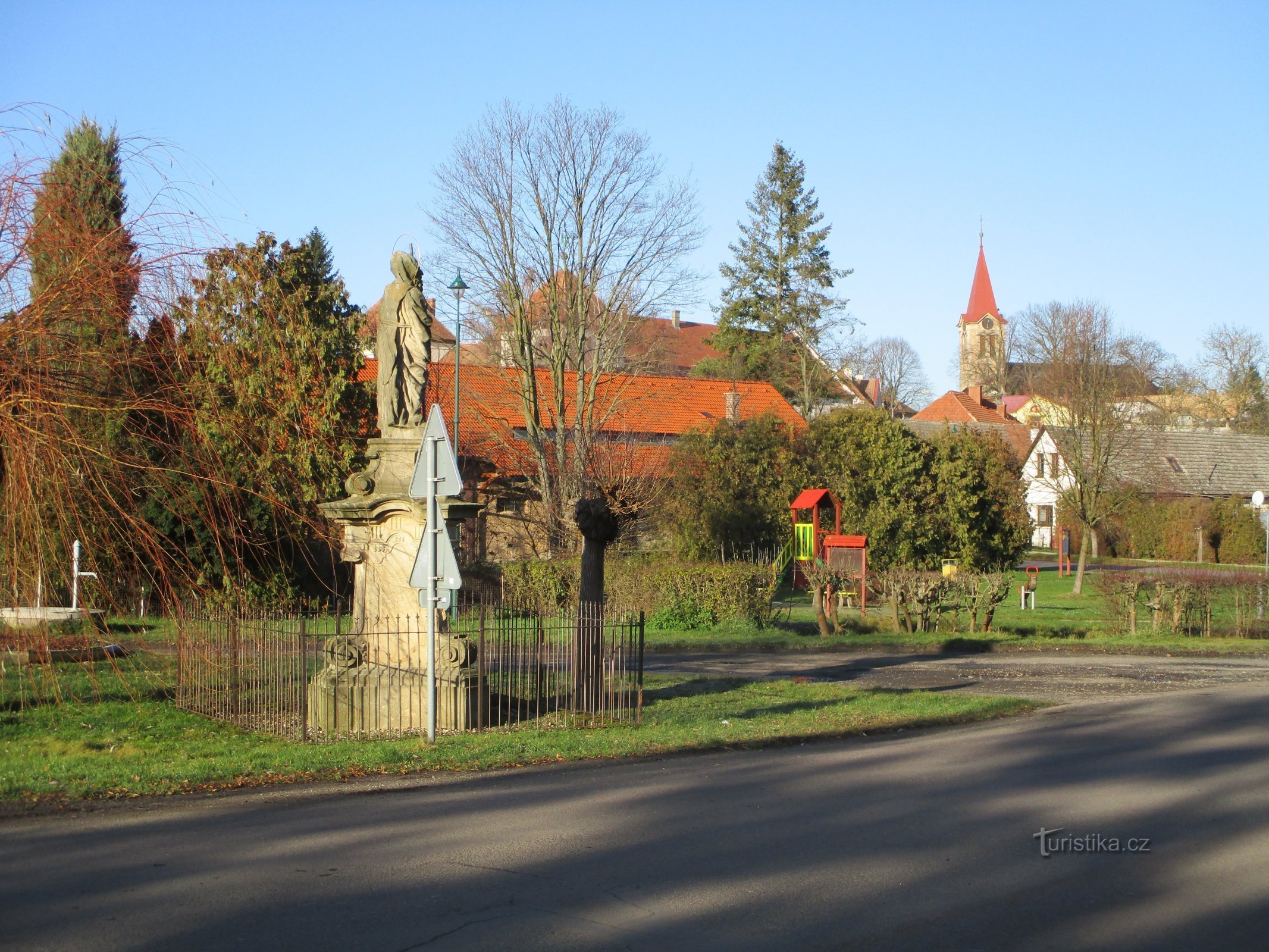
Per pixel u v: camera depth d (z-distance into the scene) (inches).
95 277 406.6
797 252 2495.1
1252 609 960.9
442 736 445.7
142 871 255.8
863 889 244.4
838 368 2591.0
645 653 836.6
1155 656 839.7
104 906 231.3
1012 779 365.4
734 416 1657.2
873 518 1449.3
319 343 912.3
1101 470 1492.4
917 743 446.0
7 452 391.9
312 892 240.2
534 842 282.7
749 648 866.8
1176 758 403.2
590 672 509.7
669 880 250.2
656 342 1529.3
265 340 515.8
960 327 4635.8
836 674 703.7
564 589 995.3
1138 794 340.2
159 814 314.3
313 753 403.2
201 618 518.3
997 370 3993.6
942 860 267.4
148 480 440.5
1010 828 298.4
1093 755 410.6
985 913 228.5
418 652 474.6
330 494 727.7
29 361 394.6
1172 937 215.2
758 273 2507.4
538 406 1450.5
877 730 485.7
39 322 395.9
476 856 268.8
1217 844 281.9
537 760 402.9
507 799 335.0
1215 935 216.4
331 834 290.8
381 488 478.3
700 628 941.8
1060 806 323.9
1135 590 963.3
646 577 962.1
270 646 498.9
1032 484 2514.8
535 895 239.3
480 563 1227.2
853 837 289.0
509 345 1460.4
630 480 1369.3
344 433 860.6
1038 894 240.8
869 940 213.6
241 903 233.0
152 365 433.4
